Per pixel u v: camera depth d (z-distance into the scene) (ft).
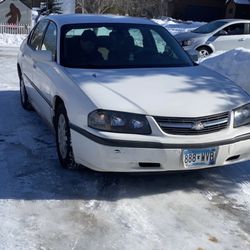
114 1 107.55
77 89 14.70
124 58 17.28
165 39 19.02
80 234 11.97
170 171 13.85
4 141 18.83
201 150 13.65
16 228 12.10
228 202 14.16
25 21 78.23
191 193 14.69
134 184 15.14
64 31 18.01
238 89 15.75
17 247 11.24
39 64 19.34
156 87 14.79
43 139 19.16
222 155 13.99
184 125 13.58
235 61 31.14
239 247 11.76
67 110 14.75
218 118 13.99
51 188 14.53
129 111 13.50
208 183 15.49
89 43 17.58
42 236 11.79
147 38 18.56
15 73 36.29
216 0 123.44
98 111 13.60
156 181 15.47
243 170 16.72
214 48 51.55
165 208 13.61
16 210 13.05
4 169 15.85
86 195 14.17
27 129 20.54
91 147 13.71
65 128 15.47
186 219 13.03
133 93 14.25
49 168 16.05
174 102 13.94
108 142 13.32
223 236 12.23
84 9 103.14
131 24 18.98
